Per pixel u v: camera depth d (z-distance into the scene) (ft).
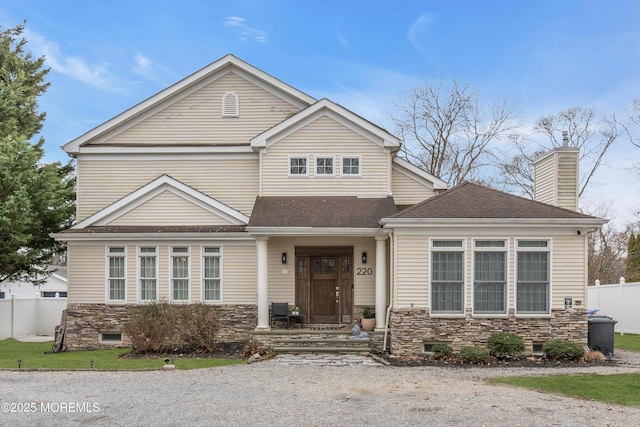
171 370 42.24
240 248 59.82
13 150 59.72
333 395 32.94
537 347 50.16
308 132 63.10
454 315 50.21
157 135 67.51
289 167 62.90
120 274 59.88
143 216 61.26
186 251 59.77
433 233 50.90
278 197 62.34
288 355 50.93
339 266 62.13
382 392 33.83
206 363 46.11
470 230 50.78
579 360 46.88
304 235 55.52
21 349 59.82
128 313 59.06
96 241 59.67
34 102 74.84
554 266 50.42
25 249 68.69
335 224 55.67
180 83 67.05
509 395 32.96
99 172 66.33
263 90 68.03
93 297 59.52
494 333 49.83
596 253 134.92
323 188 62.59
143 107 67.00
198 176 66.13
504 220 49.83
